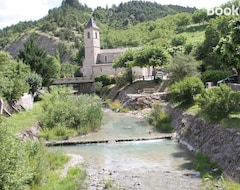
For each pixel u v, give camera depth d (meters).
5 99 32.00
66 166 18.73
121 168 18.89
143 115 40.25
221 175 15.38
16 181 9.92
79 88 74.06
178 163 19.16
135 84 55.09
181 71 43.06
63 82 69.69
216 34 52.41
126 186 15.66
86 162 20.39
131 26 177.50
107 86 67.06
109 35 150.50
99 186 15.73
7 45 164.50
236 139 16.72
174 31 139.38
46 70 48.38
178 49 81.31
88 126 30.19
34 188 14.12
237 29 23.05
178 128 27.36
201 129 22.16
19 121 27.55
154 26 157.38
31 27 179.75
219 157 17.45
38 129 27.80
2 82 30.50
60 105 30.88
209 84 36.22
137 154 22.02
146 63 54.19
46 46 153.00
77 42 146.50
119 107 47.47
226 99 20.72
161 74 65.31
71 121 29.83
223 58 33.91
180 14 159.25
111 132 30.31
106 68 86.25
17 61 45.12
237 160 15.45
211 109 21.31
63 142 25.69
